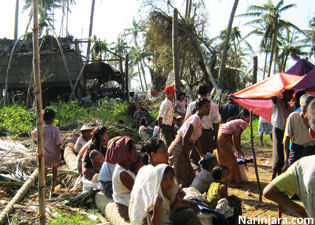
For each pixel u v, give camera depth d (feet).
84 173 18.80
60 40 71.31
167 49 70.69
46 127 18.71
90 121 43.65
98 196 16.78
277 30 110.32
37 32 11.43
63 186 20.93
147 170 11.61
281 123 17.89
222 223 13.69
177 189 11.49
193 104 21.29
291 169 7.36
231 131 19.92
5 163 22.80
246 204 17.26
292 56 24.00
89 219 15.07
